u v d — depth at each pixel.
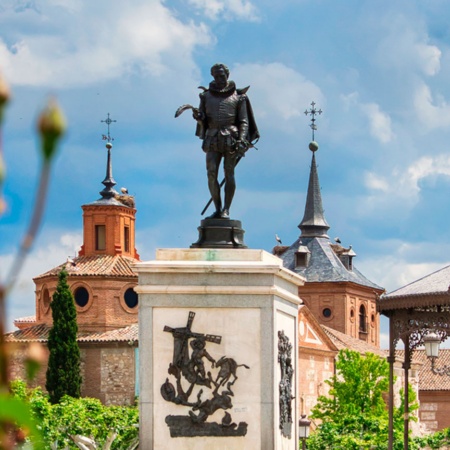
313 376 108.75
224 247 18.98
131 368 101.19
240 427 18.16
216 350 18.23
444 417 135.38
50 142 3.93
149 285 18.30
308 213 159.25
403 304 36.91
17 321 121.12
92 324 106.12
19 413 4.16
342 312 150.00
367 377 91.75
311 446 66.31
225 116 19.58
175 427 18.22
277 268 18.20
